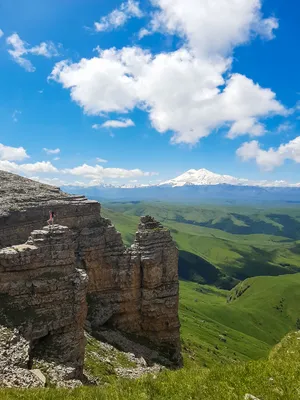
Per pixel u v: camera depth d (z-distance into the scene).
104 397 21.92
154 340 71.88
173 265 75.19
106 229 73.56
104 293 70.62
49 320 40.84
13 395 23.44
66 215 72.00
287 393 20.08
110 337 63.94
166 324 73.06
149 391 21.86
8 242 61.44
